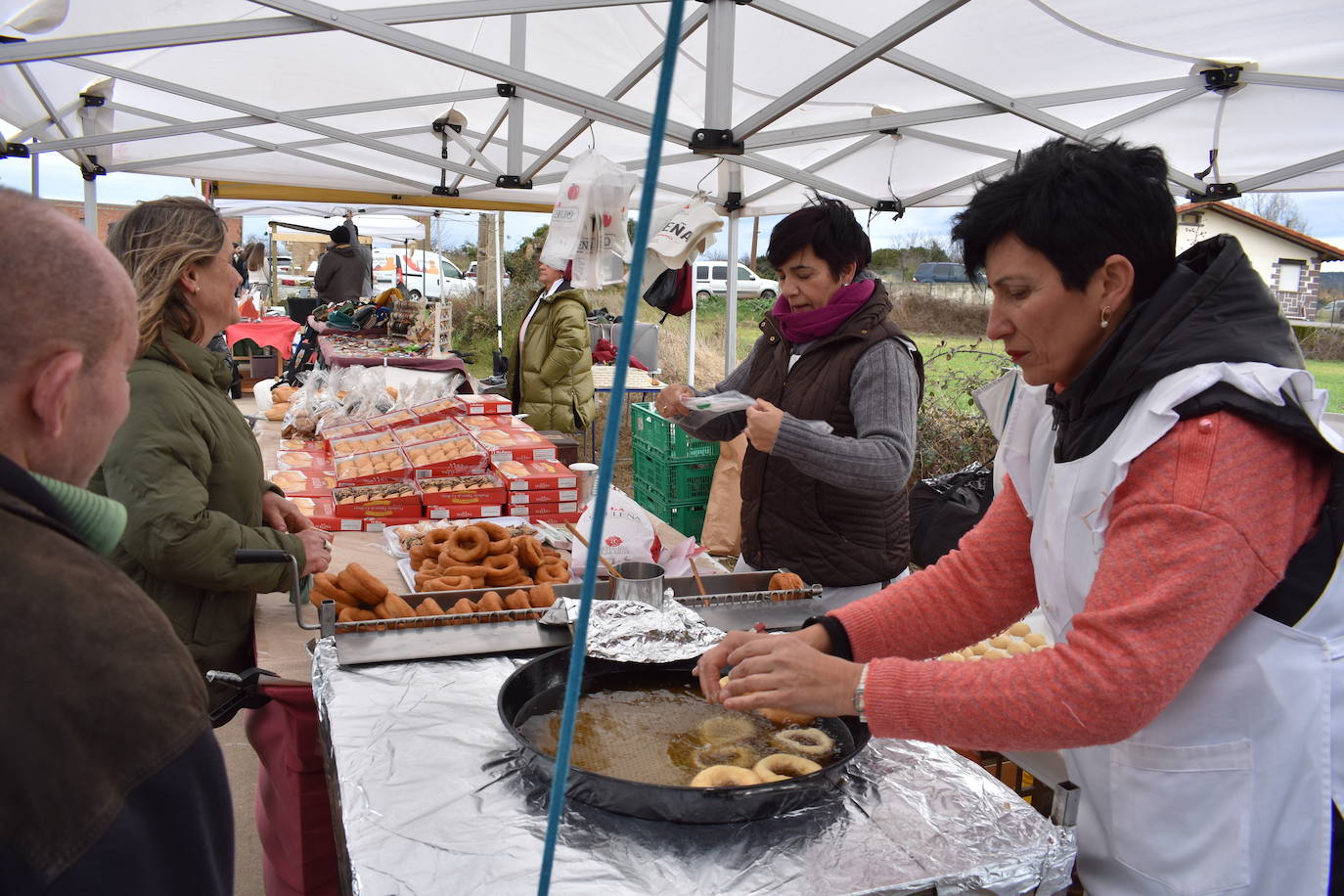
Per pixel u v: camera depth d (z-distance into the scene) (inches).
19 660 27.0
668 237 175.8
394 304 277.7
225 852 32.3
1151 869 48.3
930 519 142.2
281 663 80.7
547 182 225.3
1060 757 60.8
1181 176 156.0
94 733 28.0
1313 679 44.4
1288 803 45.2
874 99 168.6
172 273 76.7
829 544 96.0
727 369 221.9
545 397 227.9
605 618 69.9
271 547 83.4
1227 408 42.1
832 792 53.6
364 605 77.6
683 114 196.1
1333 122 142.3
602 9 154.4
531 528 115.9
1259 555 42.0
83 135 206.4
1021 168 46.2
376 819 49.4
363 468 133.3
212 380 83.0
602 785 49.3
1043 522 52.7
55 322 30.9
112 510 33.4
